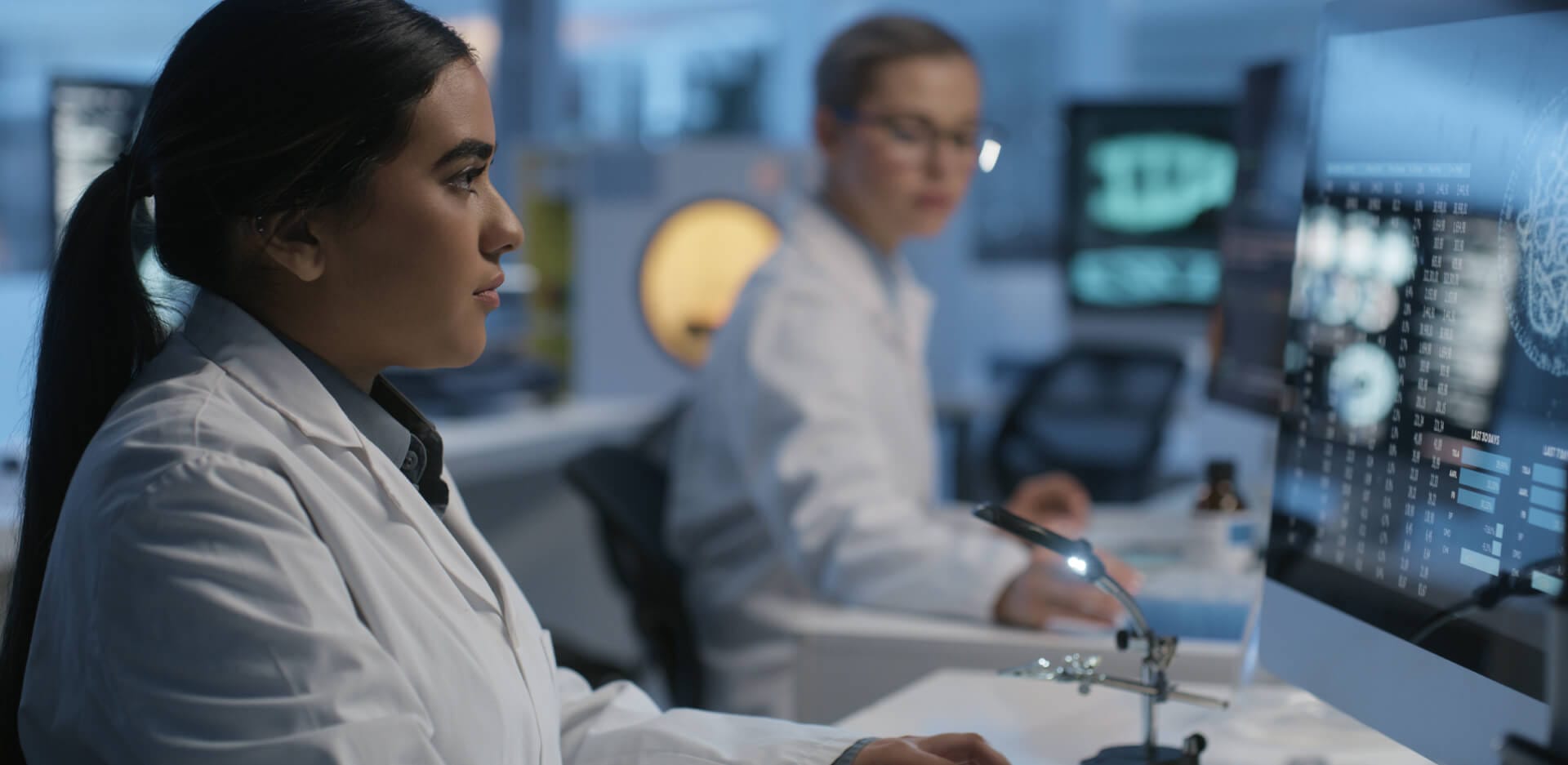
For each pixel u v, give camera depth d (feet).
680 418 8.58
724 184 10.22
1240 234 5.73
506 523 10.05
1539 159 2.45
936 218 6.22
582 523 10.58
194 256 2.70
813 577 5.48
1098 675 3.33
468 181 2.75
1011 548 4.99
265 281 2.72
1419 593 2.71
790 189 10.22
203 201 2.60
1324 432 3.08
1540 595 2.37
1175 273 8.98
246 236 2.64
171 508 2.36
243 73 2.58
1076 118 8.98
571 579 10.53
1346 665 2.94
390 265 2.67
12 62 10.89
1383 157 2.93
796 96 17.52
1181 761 3.31
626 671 5.70
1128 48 17.19
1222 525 5.17
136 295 2.78
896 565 5.12
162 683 2.30
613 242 10.30
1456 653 2.59
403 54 2.62
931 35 6.08
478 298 2.79
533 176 10.36
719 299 10.28
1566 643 2.29
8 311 7.04
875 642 4.76
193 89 2.60
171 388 2.60
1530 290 2.45
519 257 10.38
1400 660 2.75
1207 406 7.95
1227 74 16.79
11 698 2.74
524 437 8.64
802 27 17.39
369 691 2.39
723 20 17.40
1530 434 2.43
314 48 2.58
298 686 2.31
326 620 2.39
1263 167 5.57
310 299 2.73
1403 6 2.87
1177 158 8.86
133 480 2.40
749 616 6.06
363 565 2.57
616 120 17.15
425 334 2.76
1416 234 2.80
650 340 10.34
